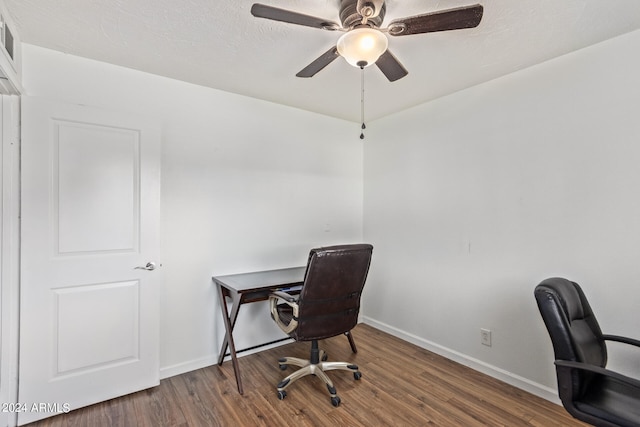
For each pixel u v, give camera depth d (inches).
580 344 55.6
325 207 130.0
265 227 113.7
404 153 122.3
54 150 75.5
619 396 53.2
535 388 83.9
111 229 82.0
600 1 59.1
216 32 70.6
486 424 72.0
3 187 71.9
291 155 120.3
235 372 87.4
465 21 51.3
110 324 81.7
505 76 91.1
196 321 98.7
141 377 85.6
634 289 69.1
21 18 65.5
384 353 109.4
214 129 102.3
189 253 97.6
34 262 73.2
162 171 93.0
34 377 73.0
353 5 56.5
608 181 72.5
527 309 86.1
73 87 80.8
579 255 76.7
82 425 71.7
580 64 76.5
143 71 89.7
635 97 68.9
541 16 63.7
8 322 71.9
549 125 81.8
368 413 76.2
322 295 82.2
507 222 90.4
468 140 100.4
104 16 64.9
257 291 89.1
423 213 114.7
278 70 89.2
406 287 120.7
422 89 102.0
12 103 72.9
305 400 81.7
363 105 117.7
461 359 101.7
